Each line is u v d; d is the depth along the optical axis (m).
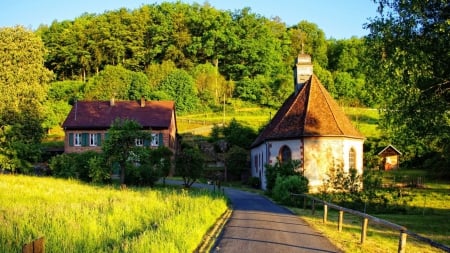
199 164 38.66
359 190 27.80
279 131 41.56
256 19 120.19
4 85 49.28
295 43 129.00
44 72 52.88
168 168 39.56
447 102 21.30
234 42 110.38
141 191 29.97
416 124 22.38
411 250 14.60
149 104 59.31
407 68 20.86
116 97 90.00
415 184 43.72
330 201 27.88
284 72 113.88
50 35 113.12
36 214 15.94
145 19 117.06
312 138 39.66
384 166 58.00
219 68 112.81
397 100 22.39
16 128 40.84
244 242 13.99
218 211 21.50
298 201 28.89
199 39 113.88
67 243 11.69
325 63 127.88
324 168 39.38
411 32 21.23
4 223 14.12
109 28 112.44
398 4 21.62
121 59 112.06
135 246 10.83
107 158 35.78
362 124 76.06
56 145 65.94
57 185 30.23
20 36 51.75
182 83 93.31
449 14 20.17
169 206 19.95
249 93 98.88
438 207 30.53
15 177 33.41
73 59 108.50
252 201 31.16
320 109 41.50
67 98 94.38
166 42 115.19
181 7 126.06
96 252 10.95
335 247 13.63
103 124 55.88
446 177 48.44
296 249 13.06
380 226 19.98
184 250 11.62
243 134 64.25
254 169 53.34
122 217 16.30
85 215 15.83
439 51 20.45
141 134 35.53
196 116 87.94
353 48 125.00
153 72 99.19
